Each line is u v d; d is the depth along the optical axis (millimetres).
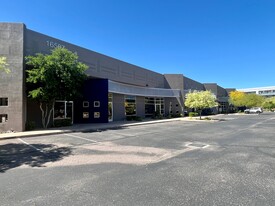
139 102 33844
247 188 5395
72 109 23625
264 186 5512
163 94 38469
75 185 5711
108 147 10750
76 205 4578
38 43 19266
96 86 25688
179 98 41906
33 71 16969
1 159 8695
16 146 11523
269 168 6996
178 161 7953
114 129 19125
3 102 17094
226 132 16453
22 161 8336
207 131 17219
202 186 5547
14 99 17141
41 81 17078
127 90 30500
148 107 36031
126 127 20891
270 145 10914
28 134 15195
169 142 12062
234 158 8312
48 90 17172
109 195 5059
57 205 4590
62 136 14992
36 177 6414
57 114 21609
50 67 16875
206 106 31719
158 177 6242
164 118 34062
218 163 7633
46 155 9289
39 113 20188
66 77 17156
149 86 36688
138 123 24141
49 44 20250
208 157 8516
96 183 5832
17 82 17266
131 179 6105
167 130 18125
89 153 9477
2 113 16891
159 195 5031
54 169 7195
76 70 18062
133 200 4789
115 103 28547
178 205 4539
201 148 10312
